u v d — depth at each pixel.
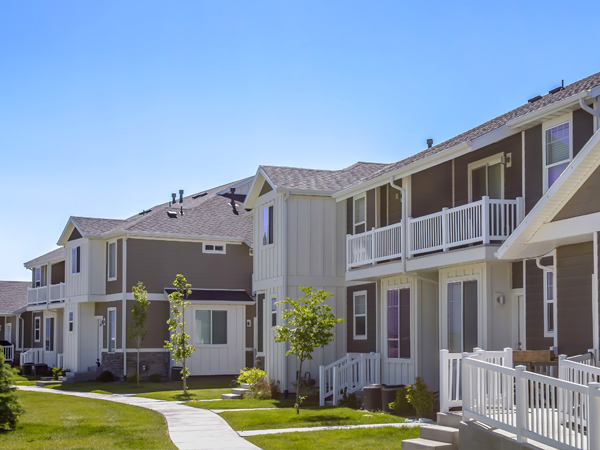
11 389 18.19
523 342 17.23
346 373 23.20
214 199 41.91
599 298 12.73
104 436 16.53
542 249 14.84
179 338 28.36
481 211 17.52
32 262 49.25
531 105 20.12
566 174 12.89
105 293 37.88
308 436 15.21
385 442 14.08
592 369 11.33
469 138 19.73
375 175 24.11
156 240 36.75
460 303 19.20
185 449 14.41
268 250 28.34
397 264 21.12
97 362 37.84
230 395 25.64
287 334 19.64
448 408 13.82
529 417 11.67
